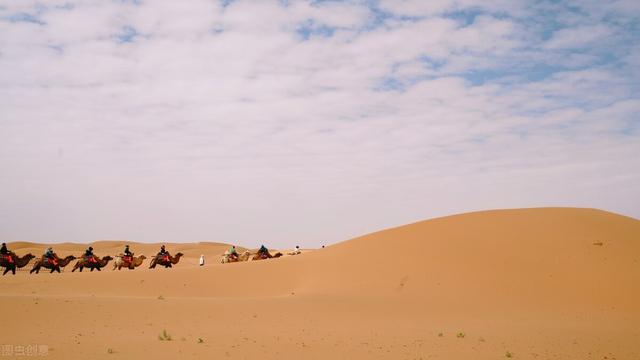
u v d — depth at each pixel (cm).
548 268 2845
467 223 3634
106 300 2330
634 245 3016
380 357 1460
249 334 1773
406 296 2703
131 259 4466
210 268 3650
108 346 1523
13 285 3044
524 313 2350
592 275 2730
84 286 3059
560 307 2456
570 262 2872
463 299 2611
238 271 3519
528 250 3055
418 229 3719
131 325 1883
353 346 1605
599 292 2586
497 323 2119
